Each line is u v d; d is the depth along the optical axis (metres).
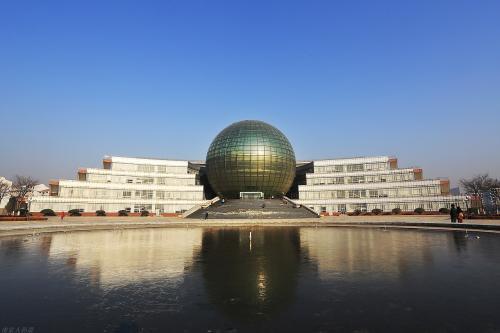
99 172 86.69
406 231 35.50
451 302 9.93
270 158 85.56
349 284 12.09
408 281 12.49
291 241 26.39
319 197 92.06
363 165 92.81
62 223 43.03
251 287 11.73
